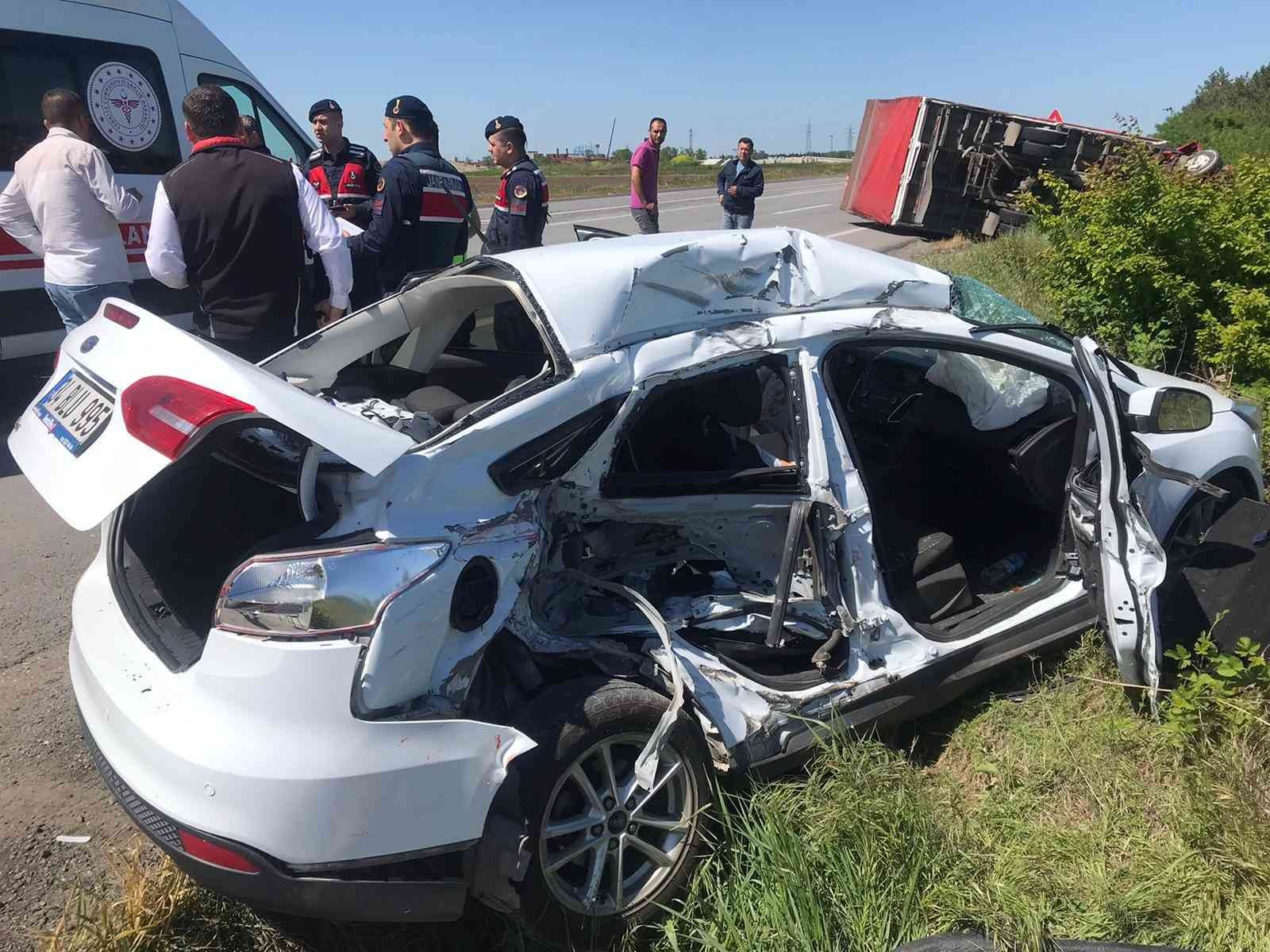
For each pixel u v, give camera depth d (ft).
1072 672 11.00
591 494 8.18
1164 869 8.21
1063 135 45.83
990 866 8.41
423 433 8.45
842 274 9.75
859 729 9.23
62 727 10.77
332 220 14.62
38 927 7.94
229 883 6.35
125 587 7.80
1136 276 23.27
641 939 7.87
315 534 6.82
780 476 8.86
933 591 10.59
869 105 60.23
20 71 20.34
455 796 6.68
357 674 6.36
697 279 8.91
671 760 7.91
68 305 19.08
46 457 6.95
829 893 7.80
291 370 10.70
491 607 7.23
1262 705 9.56
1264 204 23.30
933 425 12.56
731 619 9.04
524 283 8.66
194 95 13.38
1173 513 11.57
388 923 7.78
